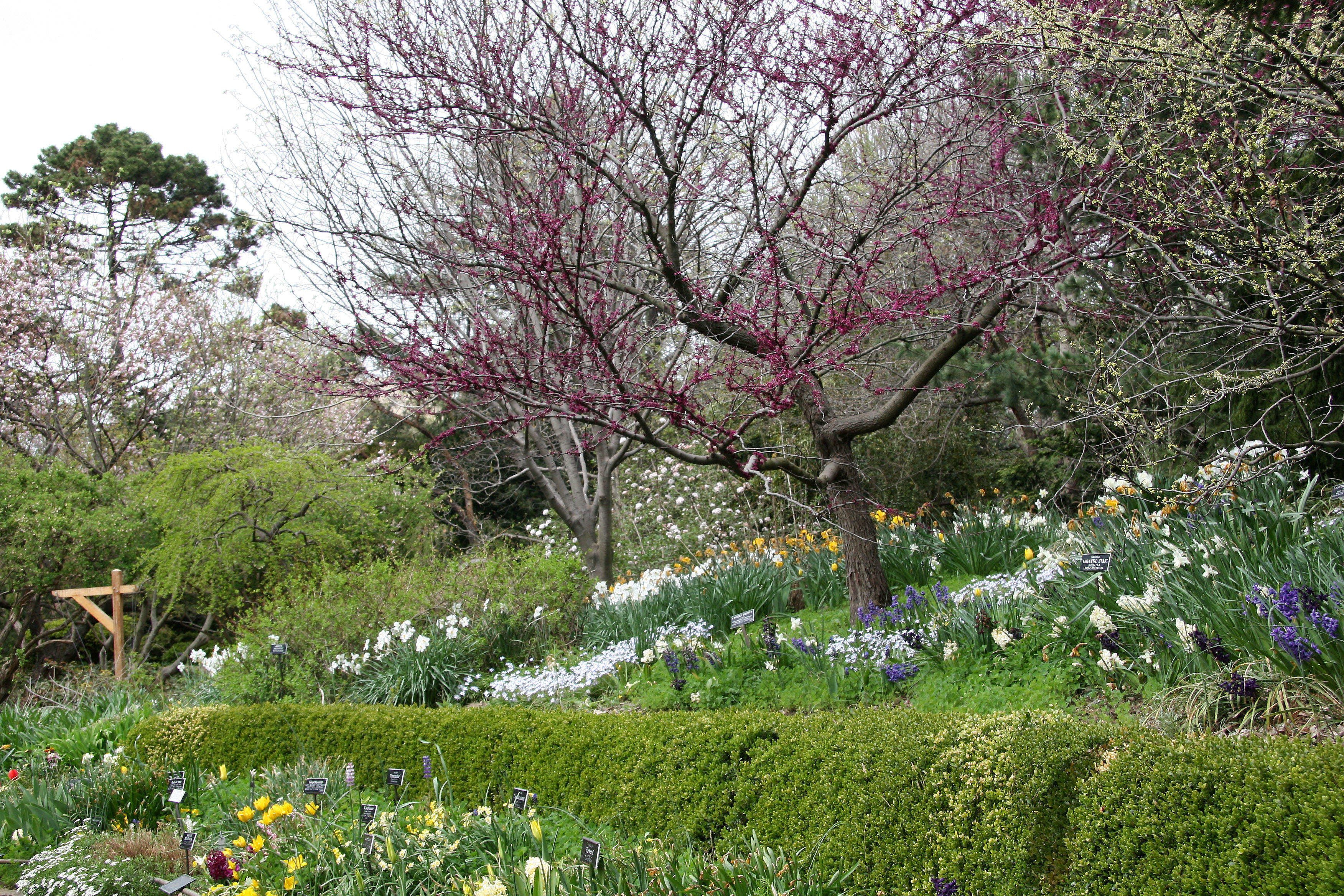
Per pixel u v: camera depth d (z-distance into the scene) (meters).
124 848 5.32
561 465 11.81
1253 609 4.07
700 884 3.67
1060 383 8.14
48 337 15.23
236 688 8.58
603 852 4.27
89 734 8.06
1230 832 2.60
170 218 22.05
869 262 5.06
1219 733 3.79
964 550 7.26
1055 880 3.01
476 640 8.44
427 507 13.07
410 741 5.94
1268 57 4.62
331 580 9.38
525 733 5.39
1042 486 11.39
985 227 6.50
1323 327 4.84
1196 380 6.42
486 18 6.74
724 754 4.36
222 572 11.70
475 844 4.49
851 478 6.61
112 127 22.14
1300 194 5.49
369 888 4.29
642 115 5.47
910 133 6.45
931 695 5.04
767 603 7.50
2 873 5.43
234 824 5.54
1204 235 4.96
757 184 6.17
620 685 6.73
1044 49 4.41
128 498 13.48
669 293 6.65
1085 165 5.61
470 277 6.99
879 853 3.54
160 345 15.56
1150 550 5.39
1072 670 4.68
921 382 6.36
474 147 6.53
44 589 12.59
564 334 6.91
